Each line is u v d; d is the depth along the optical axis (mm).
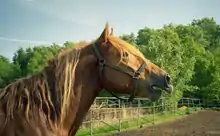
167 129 17109
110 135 14367
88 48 3291
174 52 32469
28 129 2932
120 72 3211
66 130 3141
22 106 3023
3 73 14484
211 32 93875
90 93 3250
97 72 3258
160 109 26656
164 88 3285
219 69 46562
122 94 3357
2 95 3127
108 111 16766
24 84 3156
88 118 14977
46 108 3049
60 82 3107
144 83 3250
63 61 3191
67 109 3123
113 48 3242
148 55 31531
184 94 42812
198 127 18016
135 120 19844
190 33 70500
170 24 63469
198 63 47656
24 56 14703
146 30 52844
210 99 41281
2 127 2957
